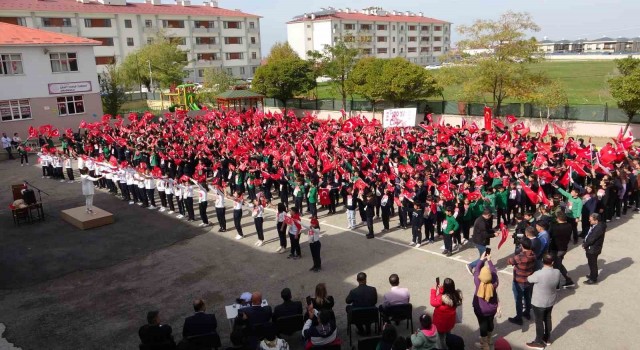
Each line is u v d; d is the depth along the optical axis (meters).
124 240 17.64
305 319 9.94
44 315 12.42
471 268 11.10
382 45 123.88
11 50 38.09
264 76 48.81
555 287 9.53
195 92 58.72
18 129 39.09
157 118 47.00
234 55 99.62
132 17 83.56
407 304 10.03
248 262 15.03
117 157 28.59
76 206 22.48
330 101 48.25
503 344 7.08
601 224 12.03
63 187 26.30
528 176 17.36
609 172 17.06
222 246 16.53
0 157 35.88
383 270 13.89
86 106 42.78
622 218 17.22
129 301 12.92
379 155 22.78
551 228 11.90
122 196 23.64
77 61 41.75
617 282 12.40
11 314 12.55
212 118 39.16
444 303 8.66
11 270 15.34
